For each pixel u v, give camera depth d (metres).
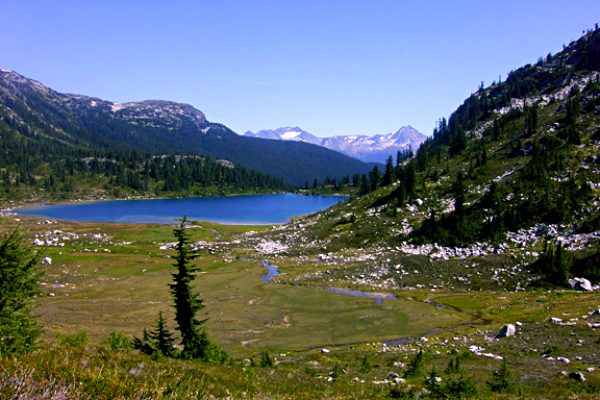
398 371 41.53
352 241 127.88
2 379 7.98
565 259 86.12
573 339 49.62
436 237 113.56
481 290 86.06
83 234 142.12
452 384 26.70
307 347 58.38
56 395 8.15
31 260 18.95
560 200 110.06
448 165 178.00
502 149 168.75
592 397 21.64
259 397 17.55
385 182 189.50
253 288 88.50
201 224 174.62
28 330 17.00
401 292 86.94
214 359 34.94
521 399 22.97
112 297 80.19
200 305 36.38
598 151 131.00
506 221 110.12
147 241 137.62
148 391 10.41
